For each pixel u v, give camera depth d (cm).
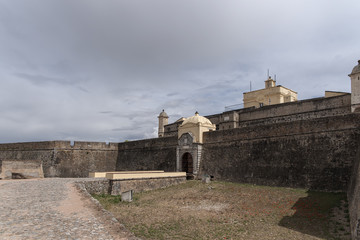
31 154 4975
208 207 2170
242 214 1931
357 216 1315
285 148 2811
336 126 2475
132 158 4925
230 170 3328
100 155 5112
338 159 2383
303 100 3469
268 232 1571
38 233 987
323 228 1606
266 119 3884
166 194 2795
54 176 4600
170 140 4278
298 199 2194
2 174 2964
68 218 1200
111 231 1037
